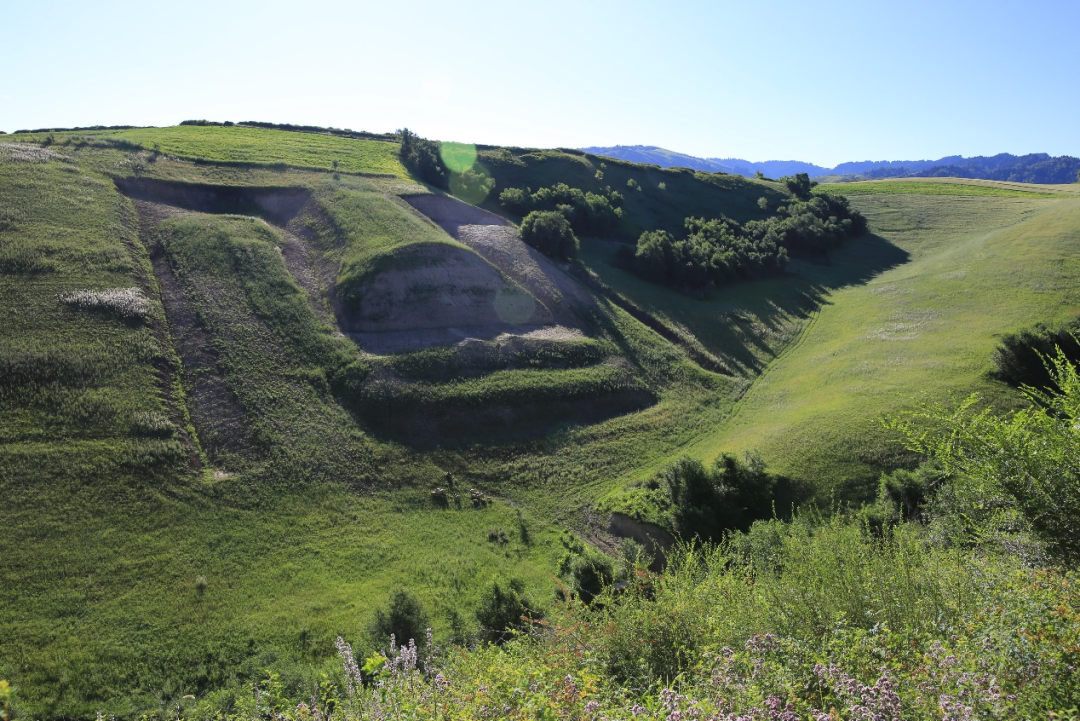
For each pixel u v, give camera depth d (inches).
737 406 2139.5
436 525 1440.7
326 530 1328.7
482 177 3641.7
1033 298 2390.5
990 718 236.4
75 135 2920.8
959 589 379.9
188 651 956.6
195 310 1866.4
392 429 1702.8
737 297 3147.1
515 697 302.5
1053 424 390.6
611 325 2476.6
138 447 1346.0
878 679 267.3
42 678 866.8
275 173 2930.6
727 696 285.1
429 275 2250.2
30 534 1098.1
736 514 1384.1
